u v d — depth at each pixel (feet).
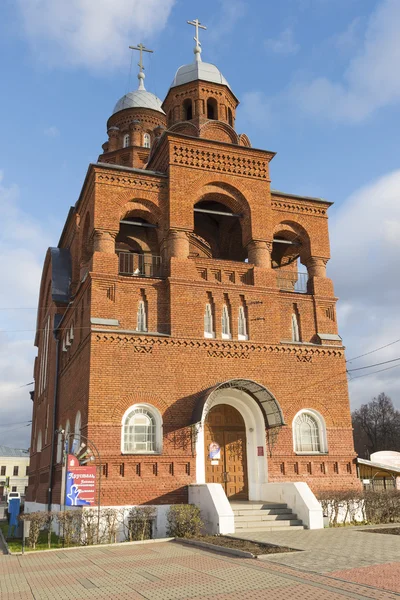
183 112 97.81
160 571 41.60
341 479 78.02
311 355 81.97
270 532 61.62
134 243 97.66
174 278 77.20
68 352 89.97
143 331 74.79
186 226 80.84
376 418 319.47
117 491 66.13
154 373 72.49
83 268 84.48
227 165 86.48
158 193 82.33
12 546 62.90
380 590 32.48
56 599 33.76
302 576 37.35
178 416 72.02
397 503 76.07
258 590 33.94
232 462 77.36
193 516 63.52
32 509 112.68
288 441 76.95
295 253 98.43
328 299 86.63
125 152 132.87
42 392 120.26
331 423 80.07
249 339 79.10
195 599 32.27
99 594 34.68
